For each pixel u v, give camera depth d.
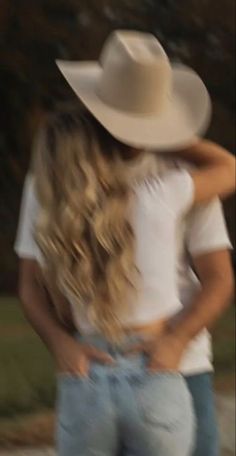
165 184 3.65
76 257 3.52
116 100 3.67
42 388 8.16
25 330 11.22
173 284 3.63
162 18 16.83
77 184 3.54
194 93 3.79
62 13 16.69
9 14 16.61
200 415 4.04
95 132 3.64
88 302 3.53
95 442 3.54
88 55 16.69
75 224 3.51
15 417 7.62
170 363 3.55
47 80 16.84
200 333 3.75
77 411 3.54
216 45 17.14
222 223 3.83
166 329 3.63
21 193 17.88
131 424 3.52
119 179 3.57
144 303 3.57
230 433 7.58
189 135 3.70
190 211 3.78
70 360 3.57
